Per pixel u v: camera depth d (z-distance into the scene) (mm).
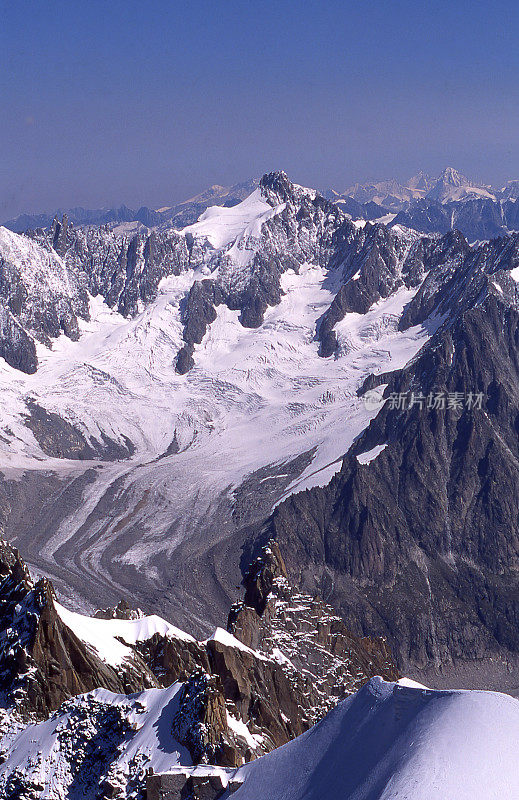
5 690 117125
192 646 139875
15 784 101125
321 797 79125
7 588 130750
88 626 136125
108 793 95062
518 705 78188
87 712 105188
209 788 89000
